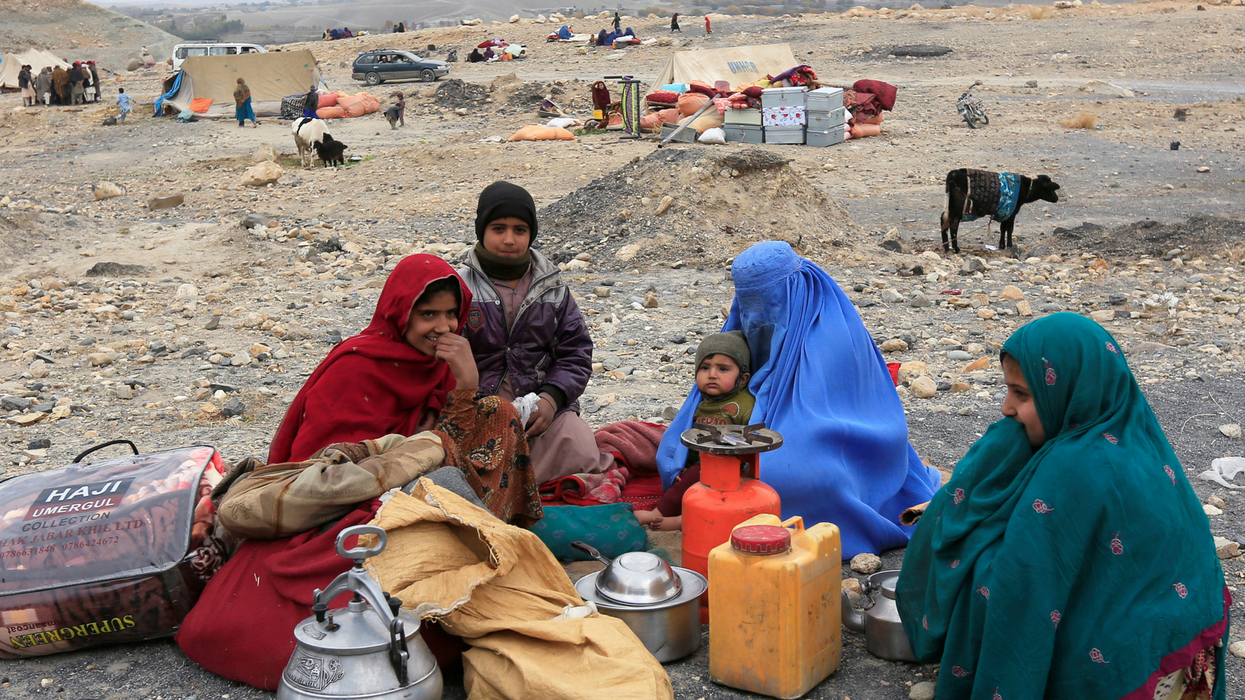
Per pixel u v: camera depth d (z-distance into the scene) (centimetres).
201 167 2448
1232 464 502
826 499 384
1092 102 2853
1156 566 253
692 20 5731
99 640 328
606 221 1308
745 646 297
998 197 1243
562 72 4212
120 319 969
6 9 7369
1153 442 271
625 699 265
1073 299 971
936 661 302
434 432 348
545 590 312
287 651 299
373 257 1294
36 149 2944
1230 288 996
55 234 1474
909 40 4309
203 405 663
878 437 400
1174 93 3031
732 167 1319
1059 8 5034
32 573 316
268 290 1109
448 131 2917
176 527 327
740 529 302
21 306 1026
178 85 3409
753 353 421
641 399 672
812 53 4222
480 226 415
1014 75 3562
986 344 807
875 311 938
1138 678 248
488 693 286
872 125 2480
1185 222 1320
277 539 321
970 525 281
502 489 361
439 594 295
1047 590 255
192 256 1334
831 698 301
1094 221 1490
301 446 341
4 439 607
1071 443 263
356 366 350
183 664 323
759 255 400
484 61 4731
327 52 5378
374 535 301
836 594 312
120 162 2623
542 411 421
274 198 1973
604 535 385
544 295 425
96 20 7588
